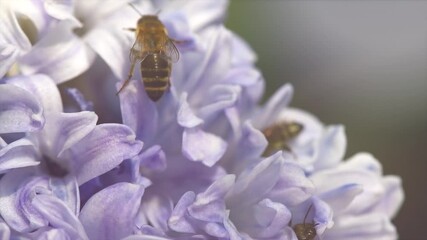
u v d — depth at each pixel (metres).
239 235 0.20
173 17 0.22
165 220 0.21
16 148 0.20
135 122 0.20
